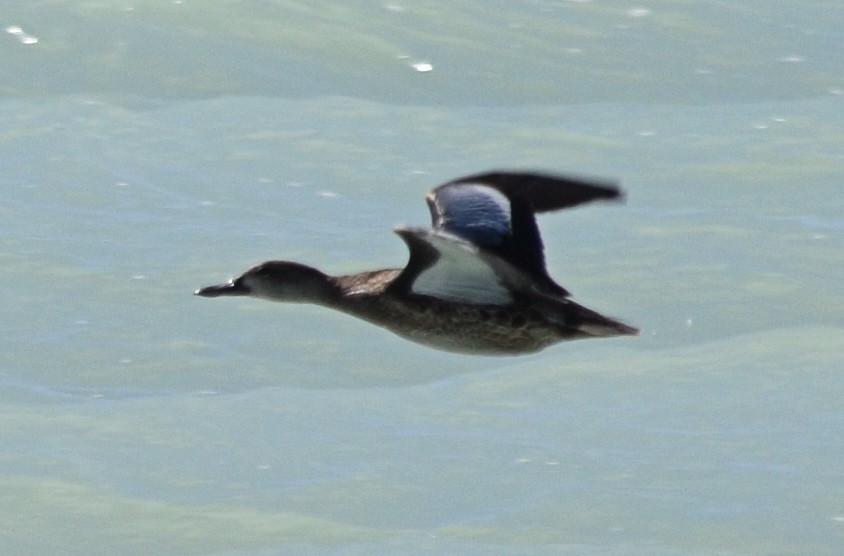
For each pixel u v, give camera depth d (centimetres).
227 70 2245
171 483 1520
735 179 2019
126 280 1802
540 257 1048
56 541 1452
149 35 2303
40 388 1648
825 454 1552
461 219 1041
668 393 1641
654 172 2030
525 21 2384
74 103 2161
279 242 1861
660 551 1430
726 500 1494
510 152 2061
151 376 1667
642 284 1809
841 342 1716
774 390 1642
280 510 1484
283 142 2072
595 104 2205
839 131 2131
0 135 2078
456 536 1447
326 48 2294
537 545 1435
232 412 1612
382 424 1593
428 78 2250
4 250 1845
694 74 2283
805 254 1867
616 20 2406
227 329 1736
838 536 1451
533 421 1600
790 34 2392
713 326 1748
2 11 2338
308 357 1698
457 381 1670
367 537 1447
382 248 1850
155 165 2019
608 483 1513
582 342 1733
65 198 1947
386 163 2028
